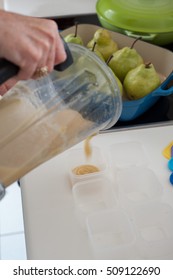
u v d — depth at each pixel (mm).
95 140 629
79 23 882
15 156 479
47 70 434
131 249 473
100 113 504
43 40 413
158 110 700
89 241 484
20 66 407
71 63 450
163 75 749
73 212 519
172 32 802
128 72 673
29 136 485
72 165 583
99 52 730
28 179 565
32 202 535
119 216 502
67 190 549
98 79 487
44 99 503
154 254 467
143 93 647
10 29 405
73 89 503
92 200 531
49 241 487
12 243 1059
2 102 503
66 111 498
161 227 497
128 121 676
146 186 551
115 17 820
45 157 498
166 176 566
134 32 804
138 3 836
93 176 558
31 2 1037
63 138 495
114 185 550
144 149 613
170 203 527
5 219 1107
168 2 833
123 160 594
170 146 614
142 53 771
